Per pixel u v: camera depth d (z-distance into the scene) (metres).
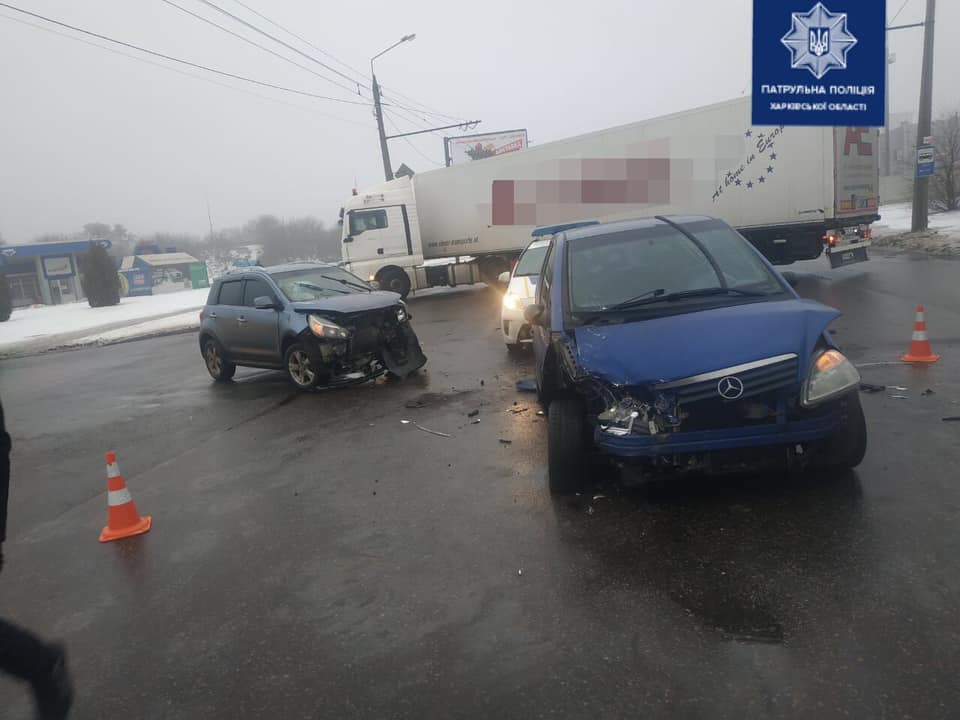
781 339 3.99
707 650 2.80
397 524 4.45
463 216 20.41
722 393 3.85
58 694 2.75
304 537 4.44
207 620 3.53
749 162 16.00
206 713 2.79
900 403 5.78
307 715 2.70
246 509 5.07
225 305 10.38
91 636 3.52
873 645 2.73
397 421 7.05
